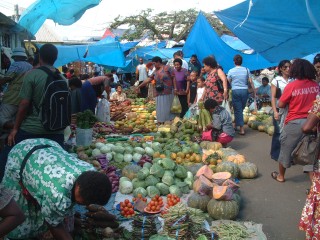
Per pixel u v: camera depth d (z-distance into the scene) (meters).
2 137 6.36
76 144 8.67
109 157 7.62
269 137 10.75
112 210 5.40
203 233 4.45
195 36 13.49
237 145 9.81
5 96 6.45
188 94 11.50
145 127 10.95
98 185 2.87
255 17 6.72
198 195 5.45
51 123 4.83
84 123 8.59
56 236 3.27
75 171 3.10
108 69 27.97
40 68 4.88
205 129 9.34
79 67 25.64
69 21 8.01
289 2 5.90
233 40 20.41
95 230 4.43
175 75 11.27
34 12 7.49
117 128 11.10
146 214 5.26
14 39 13.50
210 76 10.00
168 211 4.75
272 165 7.92
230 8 6.66
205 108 9.12
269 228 5.05
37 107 4.89
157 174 6.21
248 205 5.84
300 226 4.19
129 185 6.11
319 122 4.07
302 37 7.22
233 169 6.81
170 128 9.84
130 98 18.83
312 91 5.88
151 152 7.89
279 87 7.53
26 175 3.30
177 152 7.84
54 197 3.04
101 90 10.97
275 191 6.41
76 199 3.00
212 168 6.98
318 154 4.03
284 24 6.73
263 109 13.75
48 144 3.56
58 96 4.84
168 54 22.53
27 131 4.91
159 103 11.30
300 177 7.08
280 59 8.21
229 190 5.20
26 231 3.60
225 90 9.83
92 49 13.89
